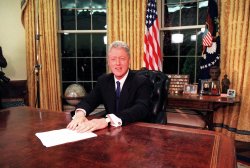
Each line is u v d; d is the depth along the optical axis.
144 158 0.95
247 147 2.93
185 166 0.88
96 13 4.12
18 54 4.03
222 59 3.19
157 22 3.56
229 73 3.14
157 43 3.54
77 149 1.06
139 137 1.22
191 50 3.76
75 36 4.18
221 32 3.19
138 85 1.75
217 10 3.19
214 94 3.08
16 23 3.98
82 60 4.22
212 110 2.90
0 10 3.90
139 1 3.63
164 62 4.00
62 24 4.15
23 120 1.59
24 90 4.00
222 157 0.96
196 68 3.72
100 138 1.21
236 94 3.08
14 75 4.04
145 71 2.05
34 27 3.84
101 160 0.94
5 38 3.96
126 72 1.81
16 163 0.92
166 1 3.88
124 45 1.76
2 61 3.49
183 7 3.76
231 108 3.15
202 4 3.59
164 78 1.95
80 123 1.40
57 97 3.95
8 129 1.37
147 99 1.73
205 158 0.95
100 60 4.21
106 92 1.83
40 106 3.84
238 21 3.02
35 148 1.07
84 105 1.77
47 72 3.89
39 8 3.78
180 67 3.88
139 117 1.57
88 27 4.15
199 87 3.33
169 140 1.17
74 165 0.89
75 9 4.13
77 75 4.24
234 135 3.14
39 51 3.83
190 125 3.60
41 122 1.53
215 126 3.28
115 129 1.37
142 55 3.70
